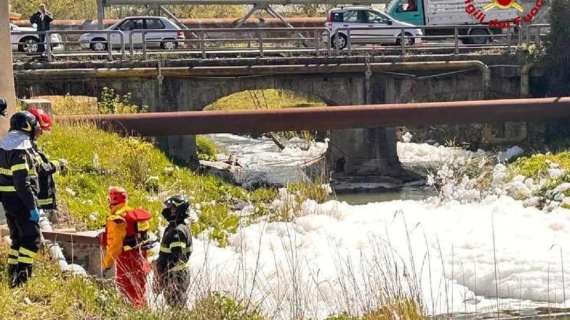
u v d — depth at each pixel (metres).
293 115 41.97
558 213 30.31
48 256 19.42
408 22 63.91
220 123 40.88
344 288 18.72
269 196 36.47
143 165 33.50
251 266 23.36
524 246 26.38
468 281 23.70
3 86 20.91
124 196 18.83
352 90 52.28
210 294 17.23
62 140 32.91
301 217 30.23
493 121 45.09
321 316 18.78
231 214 31.42
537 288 23.03
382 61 52.31
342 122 42.66
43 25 53.69
